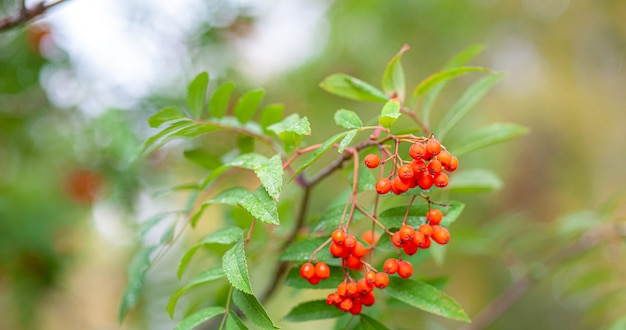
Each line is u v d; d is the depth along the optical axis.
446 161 0.52
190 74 1.01
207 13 1.00
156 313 1.04
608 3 1.70
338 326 0.59
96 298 1.36
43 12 0.65
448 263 1.45
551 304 1.42
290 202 0.77
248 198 0.53
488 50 1.61
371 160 0.53
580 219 0.85
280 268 0.69
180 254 1.05
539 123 1.64
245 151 0.66
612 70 1.73
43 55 0.95
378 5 1.44
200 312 0.55
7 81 0.97
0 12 0.92
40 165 1.08
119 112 0.95
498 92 1.62
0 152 1.06
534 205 1.55
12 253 1.02
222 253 0.61
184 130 0.62
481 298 1.44
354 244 0.54
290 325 1.36
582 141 1.65
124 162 0.95
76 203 1.07
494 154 1.41
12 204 1.03
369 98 0.62
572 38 1.72
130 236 1.08
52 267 1.07
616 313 0.97
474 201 1.39
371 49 1.45
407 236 0.54
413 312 0.84
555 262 0.86
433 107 1.45
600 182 1.62
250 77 1.12
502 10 1.61
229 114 1.05
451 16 1.47
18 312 1.03
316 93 1.34
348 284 0.54
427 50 1.50
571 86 1.69
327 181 1.27
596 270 0.84
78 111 0.99
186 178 1.19
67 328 1.29
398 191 0.53
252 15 1.06
